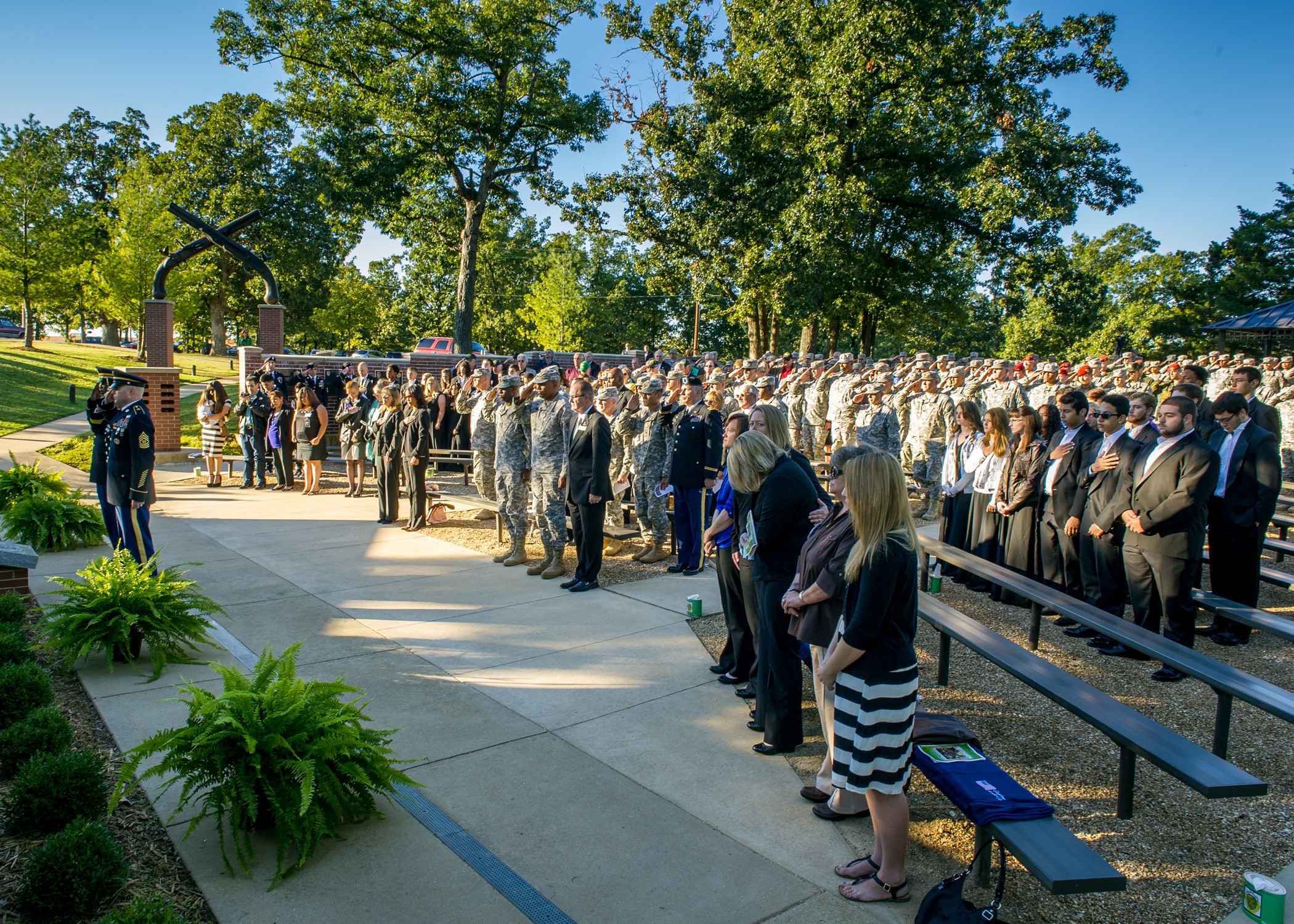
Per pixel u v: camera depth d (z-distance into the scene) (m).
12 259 33.97
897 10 23.94
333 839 3.57
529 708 5.04
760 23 28.06
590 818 3.81
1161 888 3.33
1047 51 27.78
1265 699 3.91
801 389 15.45
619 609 7.06
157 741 3.40
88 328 80.31
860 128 25.86
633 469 9.00
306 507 12.09
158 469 15.74
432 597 7.39
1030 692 5.36
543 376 7.88
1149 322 45.16
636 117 31.53
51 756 3.73
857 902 3.21
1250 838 3.69
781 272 27.05
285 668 3.78
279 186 49.31
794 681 4.39
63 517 8.97
